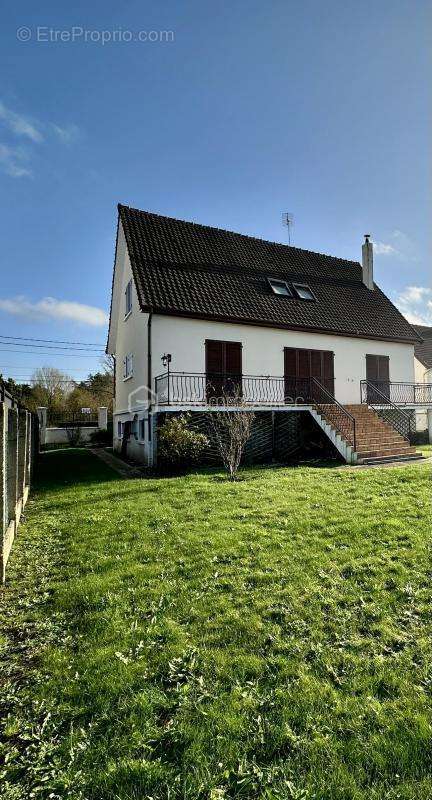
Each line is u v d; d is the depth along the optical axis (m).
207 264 15.22
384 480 8.41
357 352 17.16
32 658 3.02
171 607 3.61
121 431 18.36
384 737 2.18
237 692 2.54
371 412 14.85
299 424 14.21
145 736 2.24
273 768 2.02
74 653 3.05
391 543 4.91
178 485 8.66
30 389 32.41
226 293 14.46
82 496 8.20
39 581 4.33
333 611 3.46
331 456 13.27
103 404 40.47
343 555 4.61
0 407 4.24
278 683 2.62
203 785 1.93
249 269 16.25
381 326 17.86
